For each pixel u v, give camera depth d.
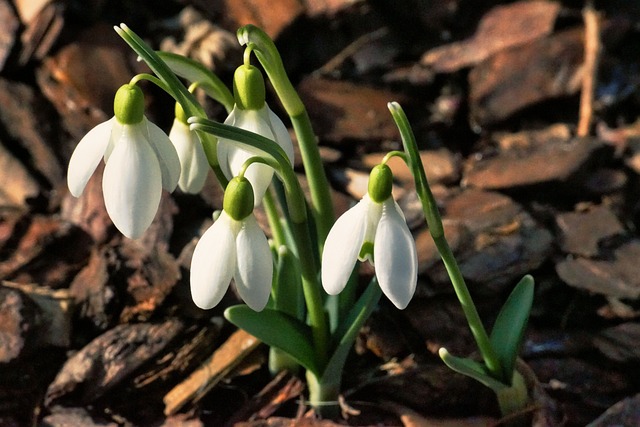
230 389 0.57
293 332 0.54
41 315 0.57
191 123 0.48
